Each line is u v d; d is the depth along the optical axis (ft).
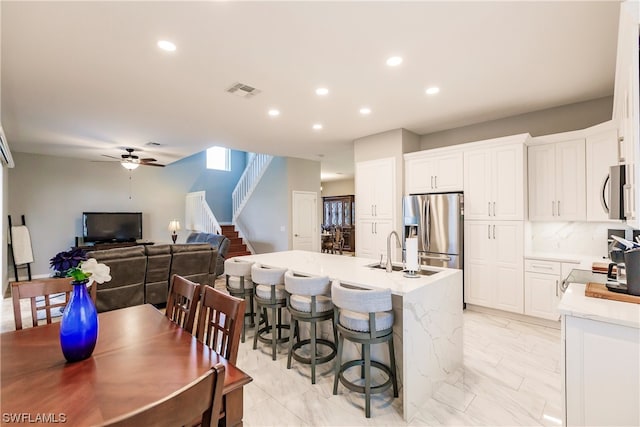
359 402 7.17
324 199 41.52
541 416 6.67
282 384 7.93
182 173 30.14
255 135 16.83
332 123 14.69
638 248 5.69
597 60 8.84
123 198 26.73
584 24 7.11
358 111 13.03
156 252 14.32
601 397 4.81
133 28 7.14
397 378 7.29
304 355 9.61
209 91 10.80
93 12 6.53
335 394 7.46
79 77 9.63
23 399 3.31
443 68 9.26
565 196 11.70
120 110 12.59
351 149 20.86
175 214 29.78
